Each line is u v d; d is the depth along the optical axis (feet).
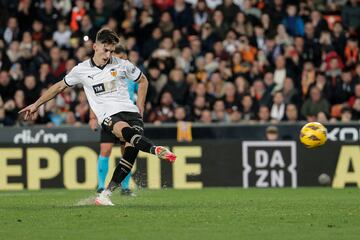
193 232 89.30
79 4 247.50
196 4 253.65
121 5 250.78
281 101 216.95
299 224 96.43
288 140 191.72
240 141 191.01
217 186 189.78
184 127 202.39
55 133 197.67
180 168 188.75
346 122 197.77
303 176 191.31
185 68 234.99
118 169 117.50
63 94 219.41
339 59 243.81
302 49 240.73
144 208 114.52
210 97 224.12
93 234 87.92
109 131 116.47
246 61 236.84
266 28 246.88
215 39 242.37
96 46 117.70
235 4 248.73
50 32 244.01
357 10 259.80
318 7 264.31
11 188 186.91
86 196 151.94
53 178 187.73
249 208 116.47
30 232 89.86
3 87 223.10
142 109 122.11
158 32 242.37
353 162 192.24
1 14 246.88
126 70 119.14
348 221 99.50
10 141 195.93
